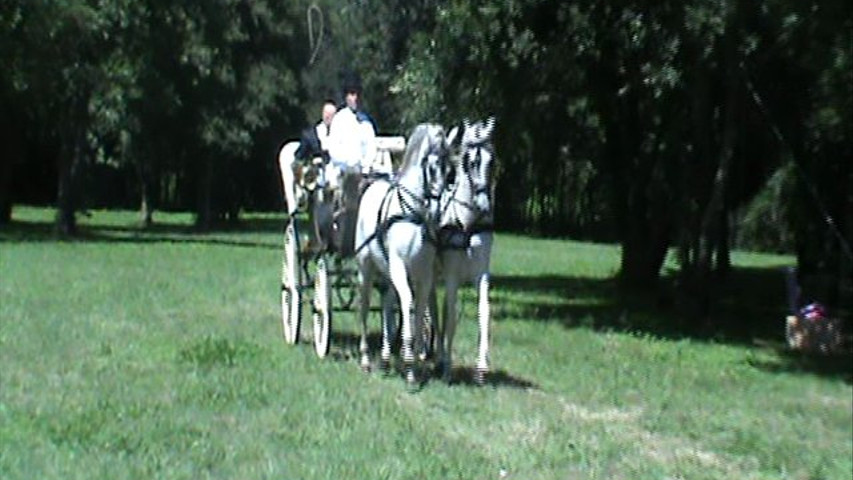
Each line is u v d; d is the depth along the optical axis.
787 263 46.38
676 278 27.64
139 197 71.12
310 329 18.77
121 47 38.66
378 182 14.90
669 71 20.08
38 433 11.24
